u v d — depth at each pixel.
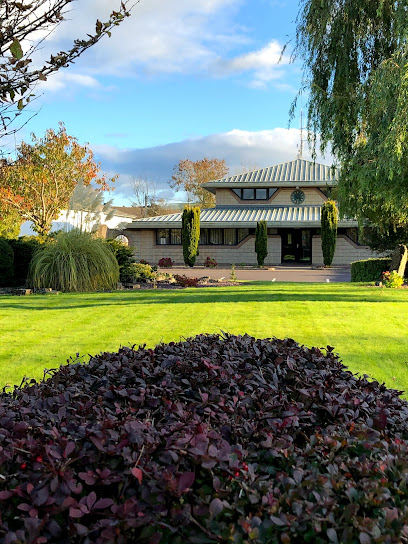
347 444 2.09
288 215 31.55
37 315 9.09
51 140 24.31
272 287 14.24
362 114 11.73
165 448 1.89
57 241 14.84
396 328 7.70
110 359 3.46
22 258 15.10
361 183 11.73
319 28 11.84
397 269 17.52
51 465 1.78
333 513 1.66
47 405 2.55
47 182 24.28
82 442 2.05
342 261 31.38
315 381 2.84
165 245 33.75
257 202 34.22
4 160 2.83
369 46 12.05
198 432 1.99
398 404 2.78
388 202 12.33
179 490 1.65
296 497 1.68
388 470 1.90
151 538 1.54
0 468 1.84
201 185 33.72
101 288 14.48
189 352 3.48
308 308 9.69
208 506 1.66
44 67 2.35
